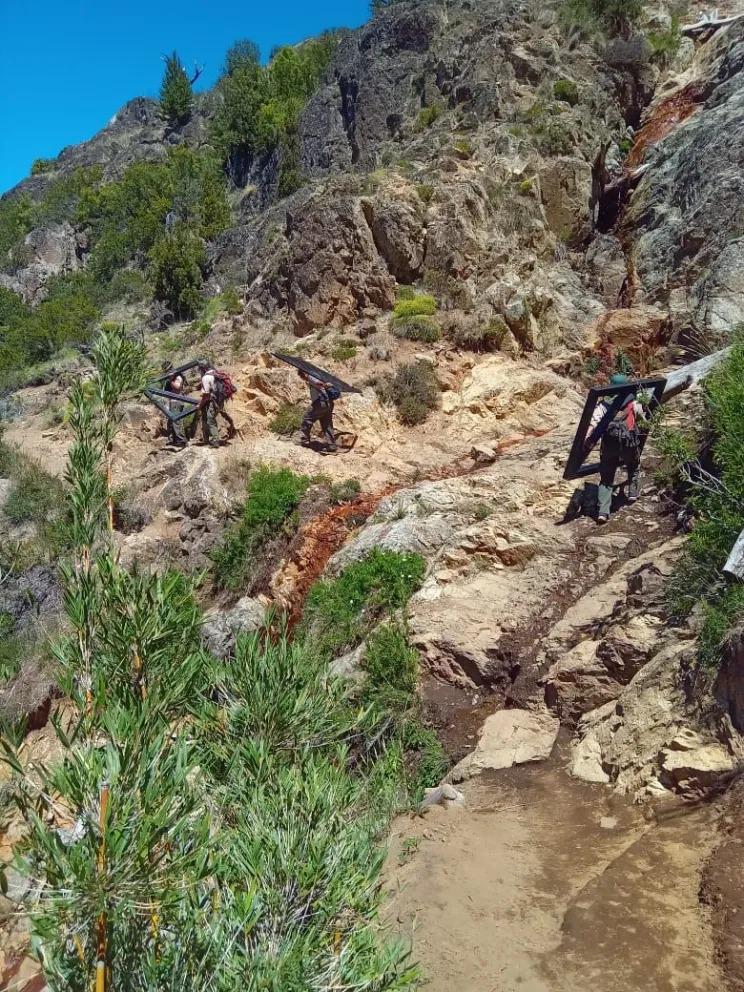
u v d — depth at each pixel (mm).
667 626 7359
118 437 16047
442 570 10180
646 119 22047
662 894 4875
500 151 20141
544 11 24141
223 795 2695
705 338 14086
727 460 8305
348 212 18109
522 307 16266
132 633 2553
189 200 36750
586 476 11094
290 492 13336
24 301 40344
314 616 10344
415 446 14688
